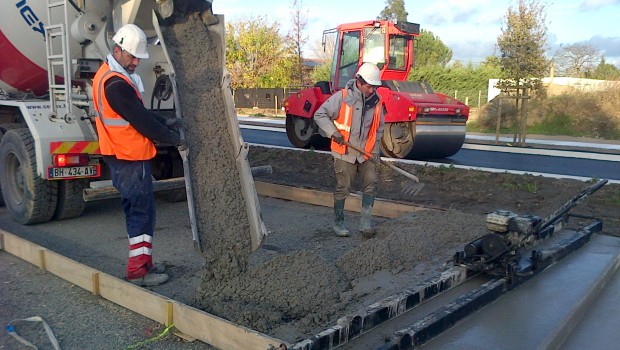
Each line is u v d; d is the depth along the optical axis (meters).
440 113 11.30
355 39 12.50
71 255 5.17
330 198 7.22
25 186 6.03
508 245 4.19
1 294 4.24
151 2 5.80
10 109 6.82
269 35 35.16
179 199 7.35
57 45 6.29
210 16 5.03
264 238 4.16
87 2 5.86
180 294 4.16
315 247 5.37
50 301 4.12
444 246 5.10
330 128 5.44
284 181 9.21
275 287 3.93
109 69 4.18
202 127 4.65
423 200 7.68
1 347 3.43
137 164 4.25
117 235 5.87
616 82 21.47
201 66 4.90
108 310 3.96
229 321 3.35
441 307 3.67
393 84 11.89
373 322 3.40
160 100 6.22
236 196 4.49
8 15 6.09
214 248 4.16
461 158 12.21
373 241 4.84
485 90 27.80
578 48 30.84
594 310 3.94
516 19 14.15
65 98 5.84
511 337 3.33
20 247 5.05
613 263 4.69
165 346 3.43
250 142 15.18
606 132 18.91
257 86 34.53
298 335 3.38
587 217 6.09
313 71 34.91
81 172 5.94
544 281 4.28
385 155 11.86
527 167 10.73
